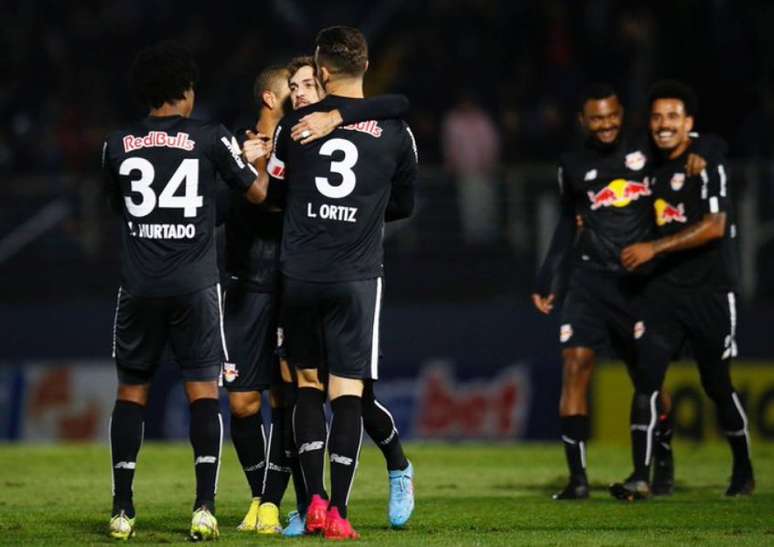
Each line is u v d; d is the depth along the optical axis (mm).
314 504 22047
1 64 72188
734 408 30172
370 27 74375
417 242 60281
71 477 34281
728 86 64875
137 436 22641
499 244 59875
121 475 22578
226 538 22344
